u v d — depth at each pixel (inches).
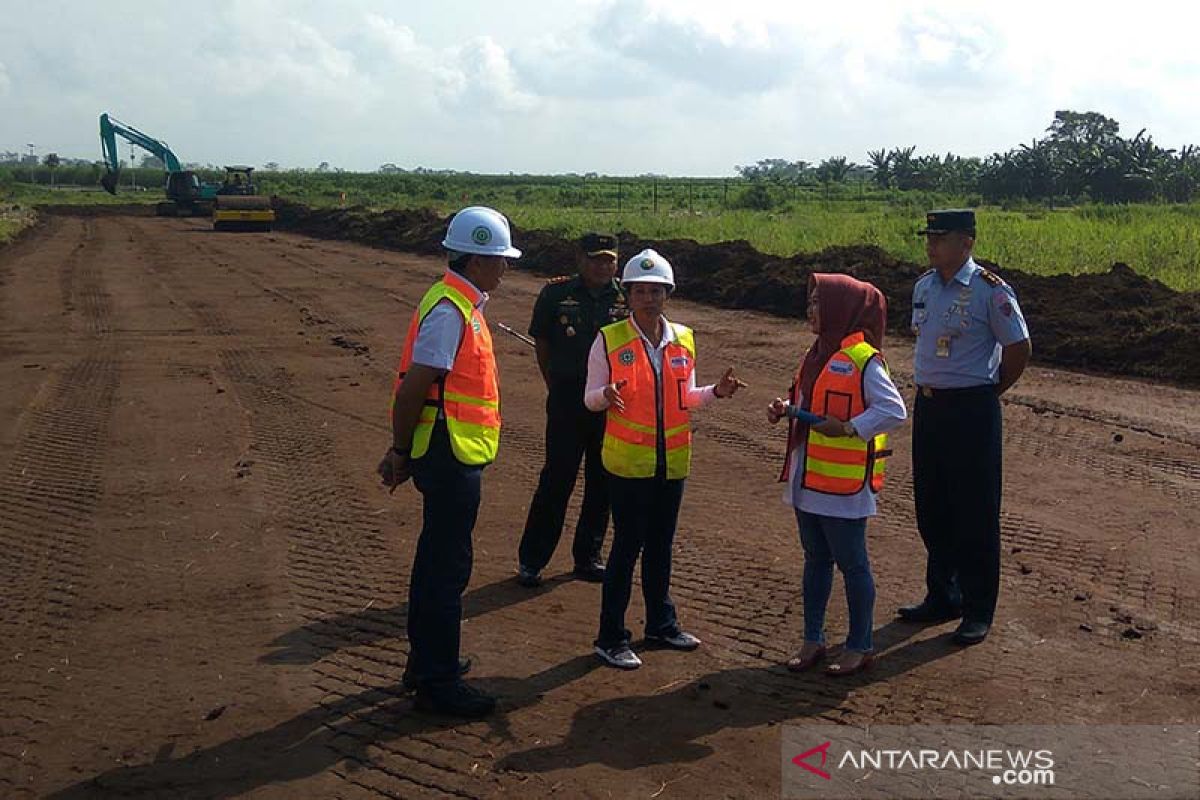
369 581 236.2
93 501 296.0
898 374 442.3
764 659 192.9
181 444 357.7
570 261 870.4
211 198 2005.4
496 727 169.2
